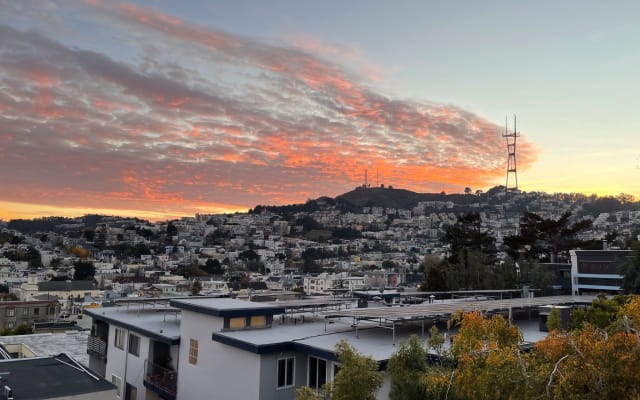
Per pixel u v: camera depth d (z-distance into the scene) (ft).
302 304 69.15
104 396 47.01
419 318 57.21
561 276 158.20
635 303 33.35
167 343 67.31
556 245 185.78
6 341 114.32
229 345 56.54
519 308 71.56
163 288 430.20
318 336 57.88
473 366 28.50
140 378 73.51
